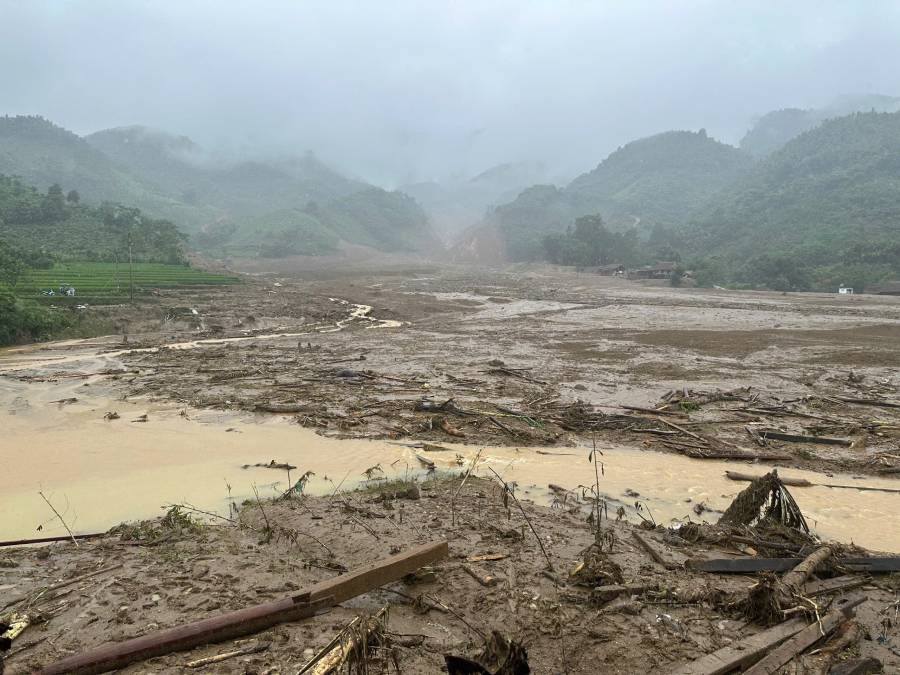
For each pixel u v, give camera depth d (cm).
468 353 2747
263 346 3030
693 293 7356
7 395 1889
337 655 451
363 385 1994
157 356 2703
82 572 683
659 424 1509
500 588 623
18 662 492
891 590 650
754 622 568
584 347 2933
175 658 491
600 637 531
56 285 4941
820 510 973
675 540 789
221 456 1274
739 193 18100
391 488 1011
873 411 1641
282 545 777
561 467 1195
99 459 1255
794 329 3684
